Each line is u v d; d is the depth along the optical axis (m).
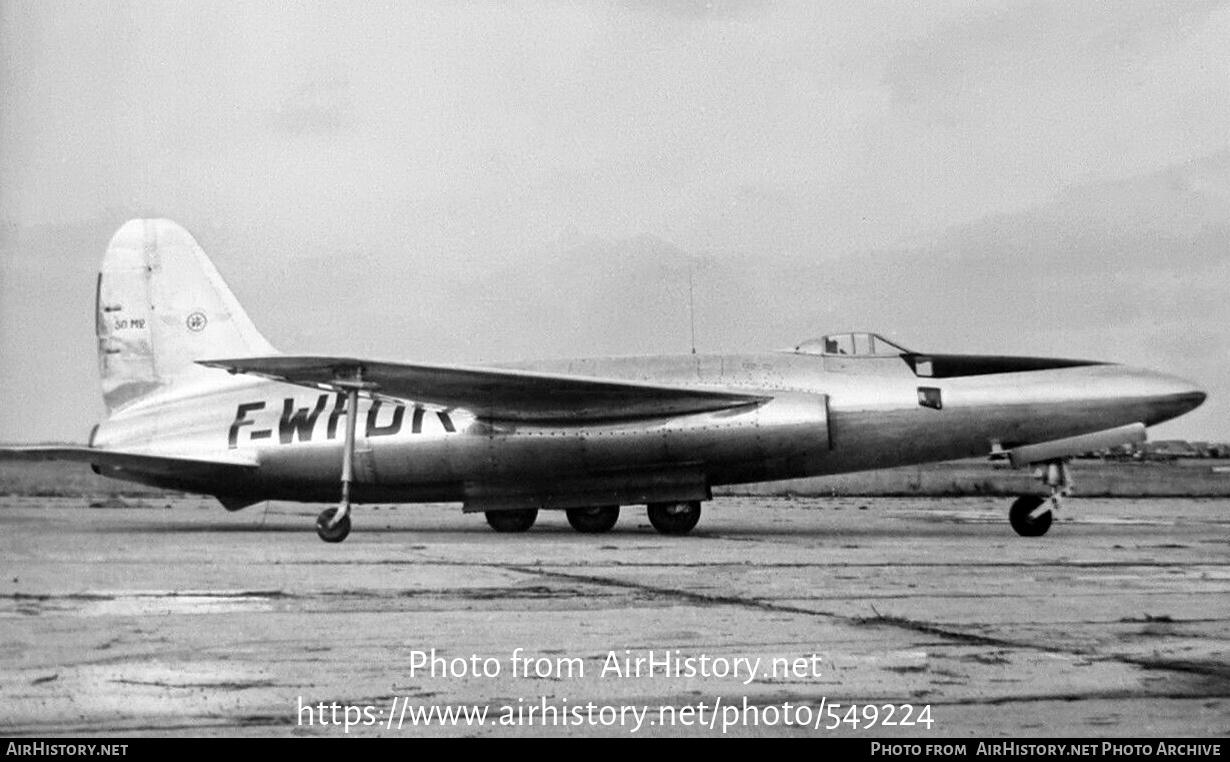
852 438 15.71
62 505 28.28
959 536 15.73
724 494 35.19
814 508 25.67
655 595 9.30
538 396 15.44
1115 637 7.36
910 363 16.00
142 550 13.96
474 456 16.11
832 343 16.50
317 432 16.70
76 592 9.73
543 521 20.61
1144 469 40.88
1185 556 12.48
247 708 5.77
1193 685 6.08
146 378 18.17
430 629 7.72
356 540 15.54
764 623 7.89
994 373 15.73
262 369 14.99
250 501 17.73
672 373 16.30
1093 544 14.21
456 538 15.85
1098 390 15.37
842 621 7.96
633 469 15.91
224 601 9.12
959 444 15.67
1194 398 15.45
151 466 16.55
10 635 7.65
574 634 7.48
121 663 6.75
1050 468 15.80
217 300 18.19
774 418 15.34
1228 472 39.16
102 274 18.38
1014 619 8.07
